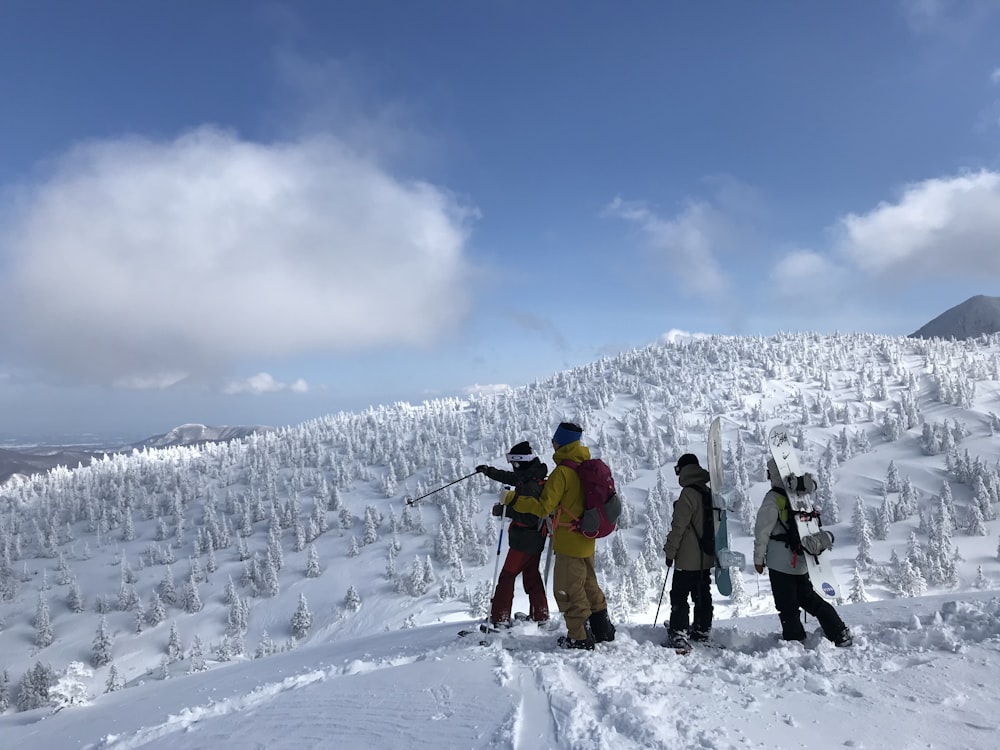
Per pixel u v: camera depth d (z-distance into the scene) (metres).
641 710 3.91
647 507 129.25
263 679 7.10
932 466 152.38
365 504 195.38
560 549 5.94
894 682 4.54
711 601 6.25
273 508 181.75
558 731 3.72
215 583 151.75
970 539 112.38
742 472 146.12
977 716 3.89
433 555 146.88
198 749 4.55
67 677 13.25
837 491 147.12
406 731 4.07
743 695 4.40
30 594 154.38
